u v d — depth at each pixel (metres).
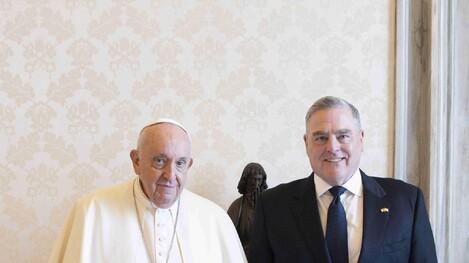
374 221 1.79
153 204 1.89
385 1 3.05
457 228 3.02
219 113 2.94
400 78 3.02
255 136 2.97
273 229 1.93
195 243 1.93
